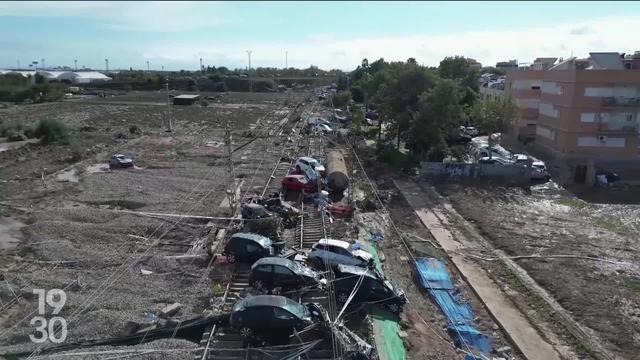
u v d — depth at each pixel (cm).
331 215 3412
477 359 1938
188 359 1778
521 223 3544
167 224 3116
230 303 2212
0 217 3200
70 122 7875
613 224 3566
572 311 2328
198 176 4412
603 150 5269
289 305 1964
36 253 2630
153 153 5469
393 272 2639
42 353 1798
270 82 16525
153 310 2119
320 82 18450
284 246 2728
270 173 4562
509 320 2225
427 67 5603
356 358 1798
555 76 5603
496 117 5325
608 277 2683
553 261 2878
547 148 5806
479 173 4744
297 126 7612
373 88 7712
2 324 2005
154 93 14825
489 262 2858
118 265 2534
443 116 4875
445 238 3209
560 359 1966
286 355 1814
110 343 1886
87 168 4731
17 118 8362
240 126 7731
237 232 2970
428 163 4769
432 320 2227
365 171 4931
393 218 3572
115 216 3256
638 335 2138
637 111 5153
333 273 2359
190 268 2525
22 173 4450
